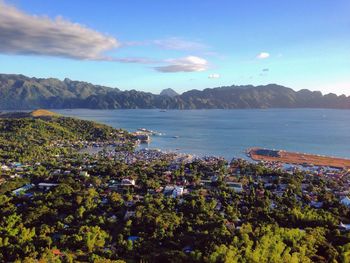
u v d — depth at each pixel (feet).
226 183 651.25
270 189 634.84
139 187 627.87
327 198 567.59
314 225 427.33
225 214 477.36
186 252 347.15
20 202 529.86
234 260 294.25
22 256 345.10
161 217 439.63
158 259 333.21
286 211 478.59
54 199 515.09
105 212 482.28
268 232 356.59
